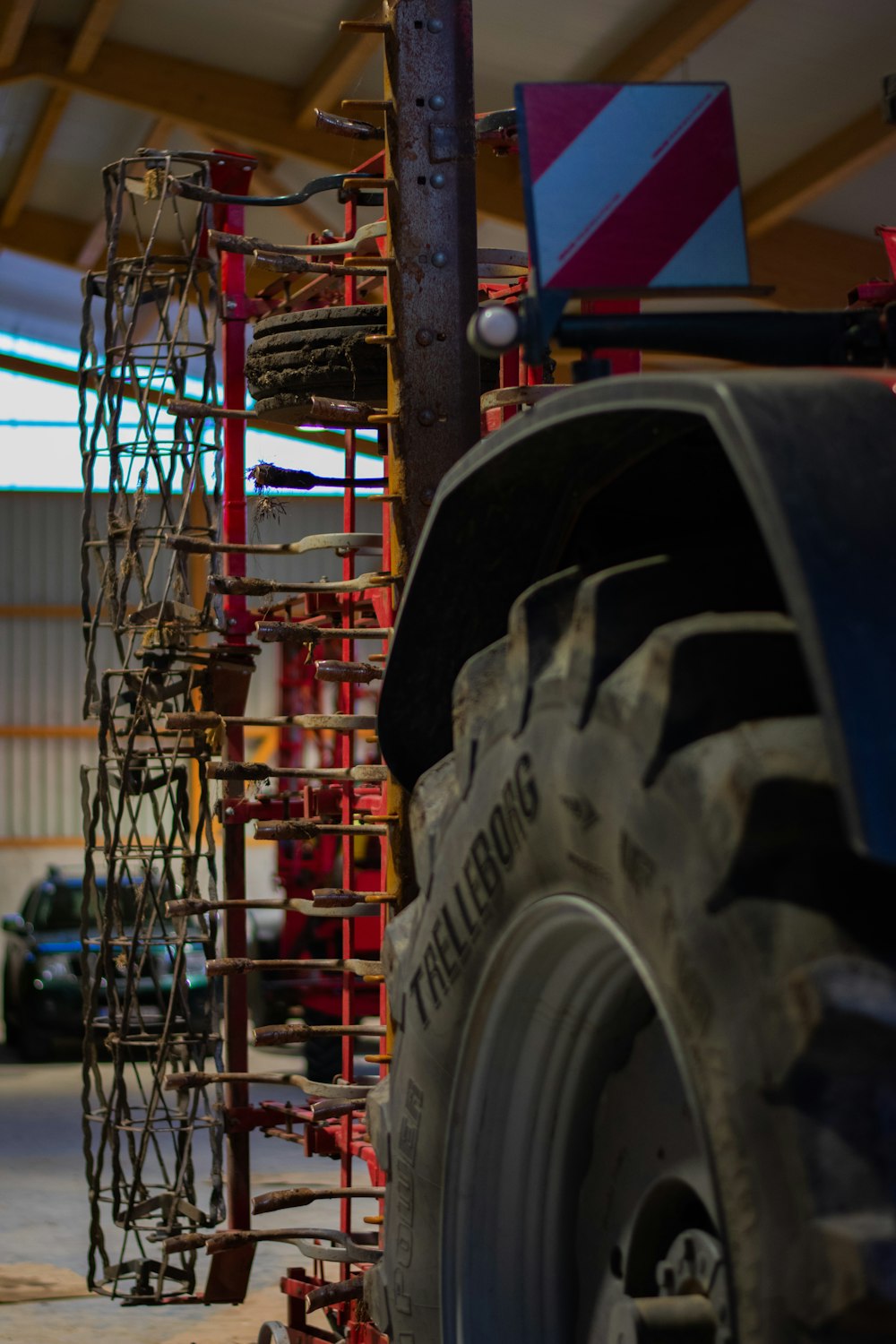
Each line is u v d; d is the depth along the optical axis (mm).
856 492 1101
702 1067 1114
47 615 18562
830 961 1027
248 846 17891
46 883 12586
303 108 11781
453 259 2959
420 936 1788
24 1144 7875
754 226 10680
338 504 17875
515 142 3221
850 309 1554
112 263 3852
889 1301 950
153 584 16859
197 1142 7695
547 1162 1723
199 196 3512
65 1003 11156
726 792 1101
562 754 1369
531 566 1828
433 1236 1771
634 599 1352
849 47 8930
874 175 10148
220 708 3955
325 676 3182
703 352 1531
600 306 3295
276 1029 3254
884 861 965
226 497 4027
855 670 1021
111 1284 4621
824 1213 991
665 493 1679
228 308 4074
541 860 1447
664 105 1640
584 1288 1689
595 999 1645
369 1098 2078
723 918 1100
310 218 13109
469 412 2965
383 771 3068
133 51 11891
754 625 1231
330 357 3438
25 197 14867
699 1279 1412
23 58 11883
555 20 9414
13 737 18422
